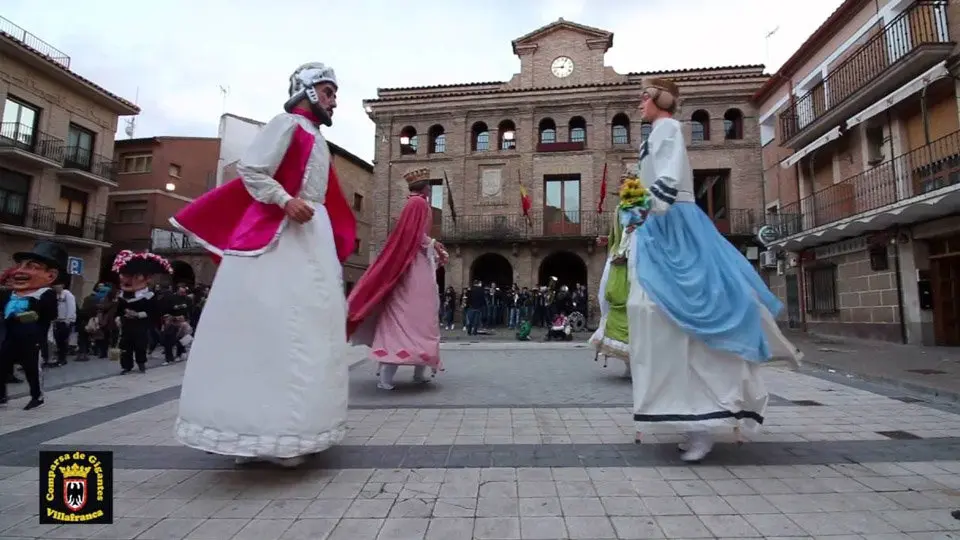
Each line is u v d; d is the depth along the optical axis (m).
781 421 4.48
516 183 24.00
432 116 24.97
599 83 23.55
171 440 3.94
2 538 2.26
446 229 24.22
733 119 22.89
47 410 5.24
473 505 2.59
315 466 3.21
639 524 2.36
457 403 5.23
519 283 23.75
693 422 3.08
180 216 3.13
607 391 5.94
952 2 12.20
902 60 12.61
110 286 11.50
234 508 2.57
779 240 17.45
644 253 3.35
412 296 5.89
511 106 24.20
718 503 2.60
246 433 2.79
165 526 2.37
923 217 12.52
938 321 12.82
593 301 23.22
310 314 2.96
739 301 3.22
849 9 15.46
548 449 3.58
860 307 15.07
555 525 2.35
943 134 12.48
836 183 16.42
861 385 6.74
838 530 2.30
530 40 25.20
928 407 5.15
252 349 2.85
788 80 19.50
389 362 5.68
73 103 23.48
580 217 23.41
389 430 4.12
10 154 20.59
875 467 3.18
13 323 5.43
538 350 11.43
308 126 3.30
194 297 15.45
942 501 2.63
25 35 21.98
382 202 24.92
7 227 20.69
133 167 31.11
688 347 3.17
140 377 7.93
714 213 22.66
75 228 24.12
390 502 2.63
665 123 3.54
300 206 2.93
